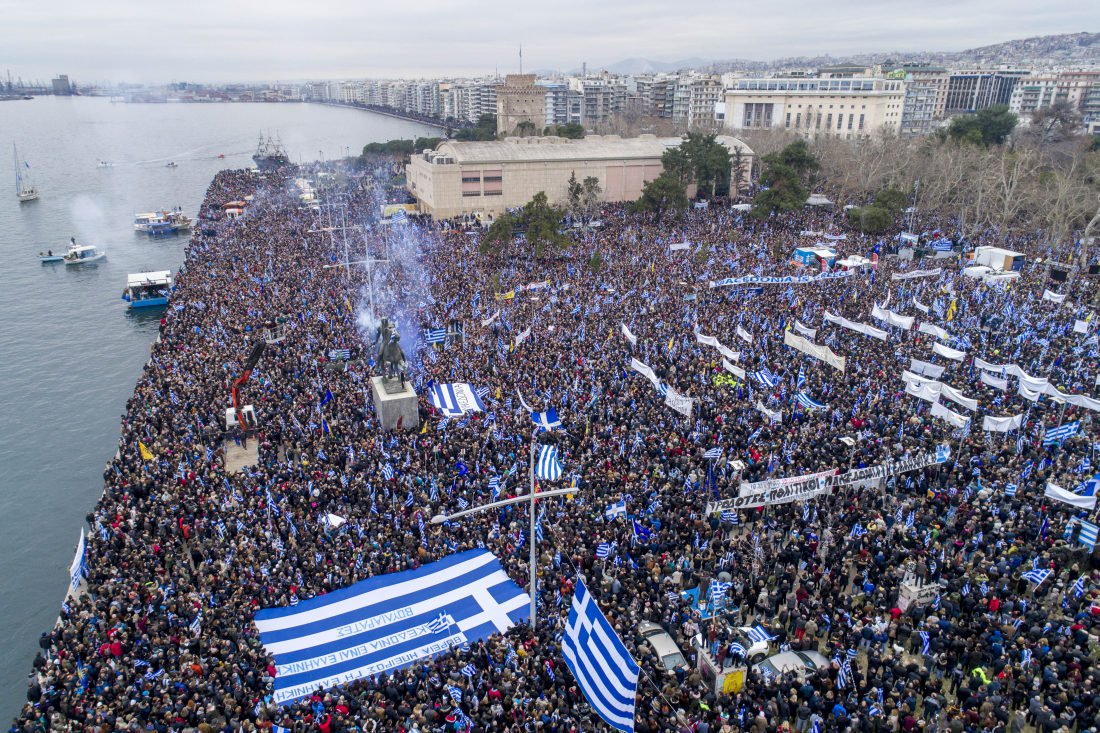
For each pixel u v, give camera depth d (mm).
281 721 27859
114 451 64000
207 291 83875
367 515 41438
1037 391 49875
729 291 85375
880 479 43750
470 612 34688
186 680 29688
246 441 55094
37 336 92750
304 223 131875
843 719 26875
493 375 58844
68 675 30406
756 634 30766
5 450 63938
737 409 51531
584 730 26312
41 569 48000
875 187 144375
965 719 26516
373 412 56219
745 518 41594
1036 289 86438
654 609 32594
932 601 34312
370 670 31641
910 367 59469
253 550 38000
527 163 155875
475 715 27359
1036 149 148250
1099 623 31344
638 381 56469
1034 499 40375
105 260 133125
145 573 36812
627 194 165625
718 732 26562
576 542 37438
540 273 93312
